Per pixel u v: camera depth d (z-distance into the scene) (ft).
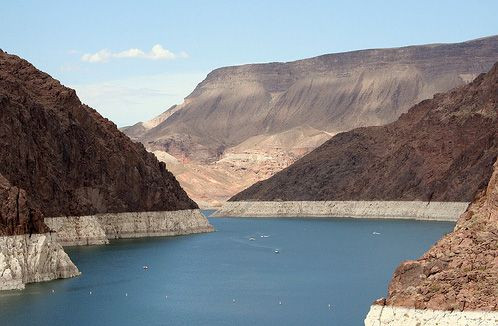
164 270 561.43
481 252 280.92
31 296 428.56
